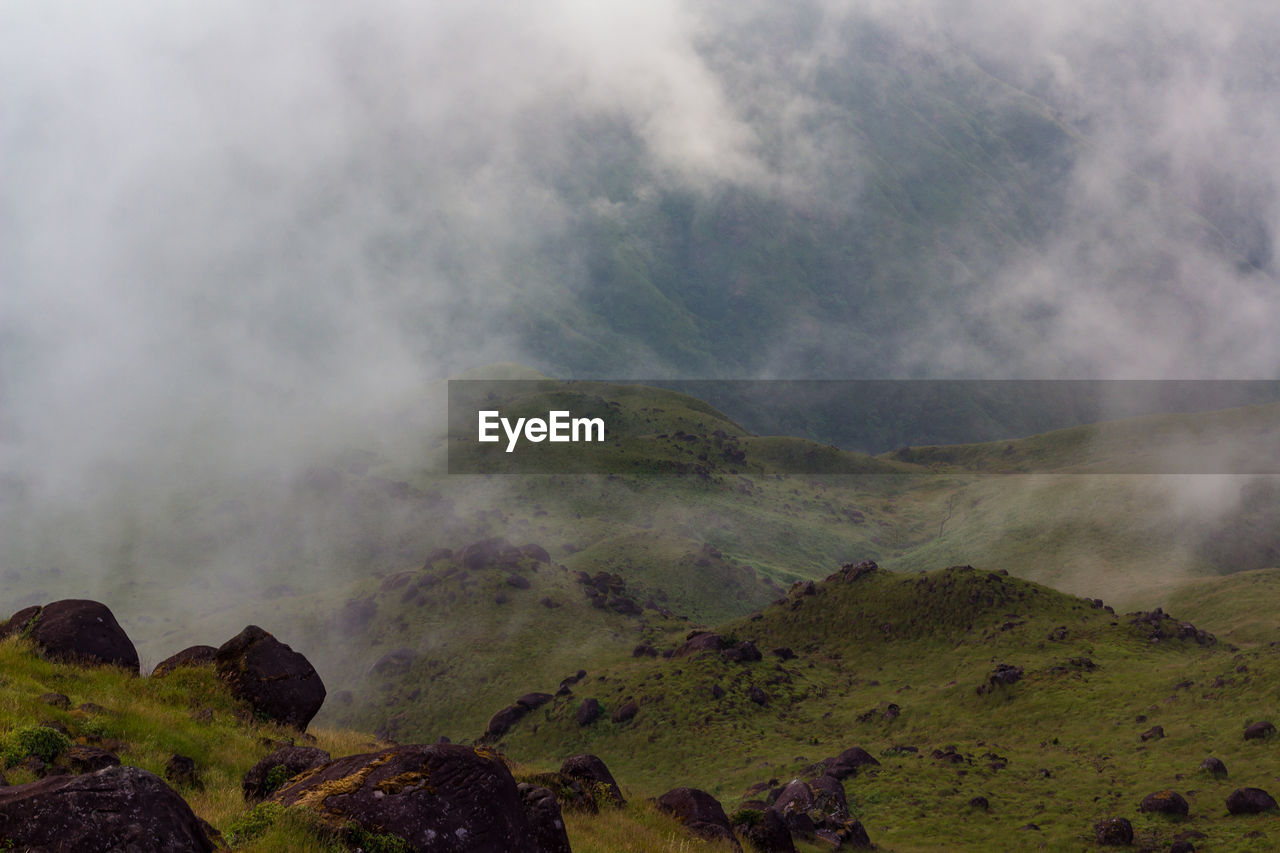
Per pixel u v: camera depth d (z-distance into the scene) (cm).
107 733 1798
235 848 1047
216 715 2192
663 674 13562
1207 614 17238
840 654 14900
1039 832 6981
